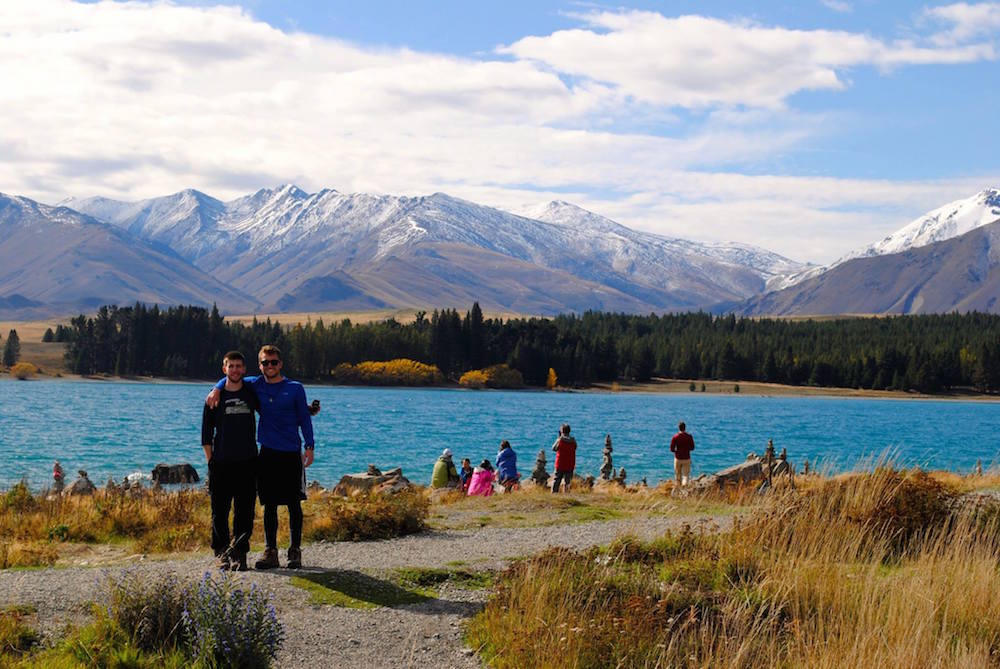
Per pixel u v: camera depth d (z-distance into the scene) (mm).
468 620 9828
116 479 43875
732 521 15398
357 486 29156
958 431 105562
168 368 197500
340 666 8406
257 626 8312
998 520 14117
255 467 11359
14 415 93562
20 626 8547
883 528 13250
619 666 8586
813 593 10703
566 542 14336
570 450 25656
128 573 9438
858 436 93625
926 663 8961
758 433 96188
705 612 9945
